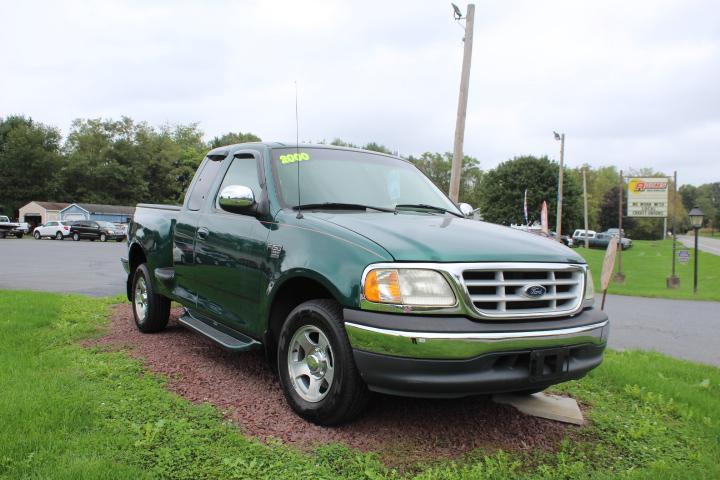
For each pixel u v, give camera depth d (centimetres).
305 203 400
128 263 638
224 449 304
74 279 1281
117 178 8219
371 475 284
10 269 1541
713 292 1769
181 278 506
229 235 428
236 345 405
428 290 300
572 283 342
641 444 356
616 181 10438
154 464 283
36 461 275
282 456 300
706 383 495
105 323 640
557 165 6256
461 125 1259
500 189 6372
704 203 15162
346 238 334
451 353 289
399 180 478
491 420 372
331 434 333
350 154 479
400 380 294
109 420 333
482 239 340
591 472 311
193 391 399
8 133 7912
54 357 463
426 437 338
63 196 7912
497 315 305
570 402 413
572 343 321
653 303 1391
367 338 302
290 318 359
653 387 468
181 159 8856
